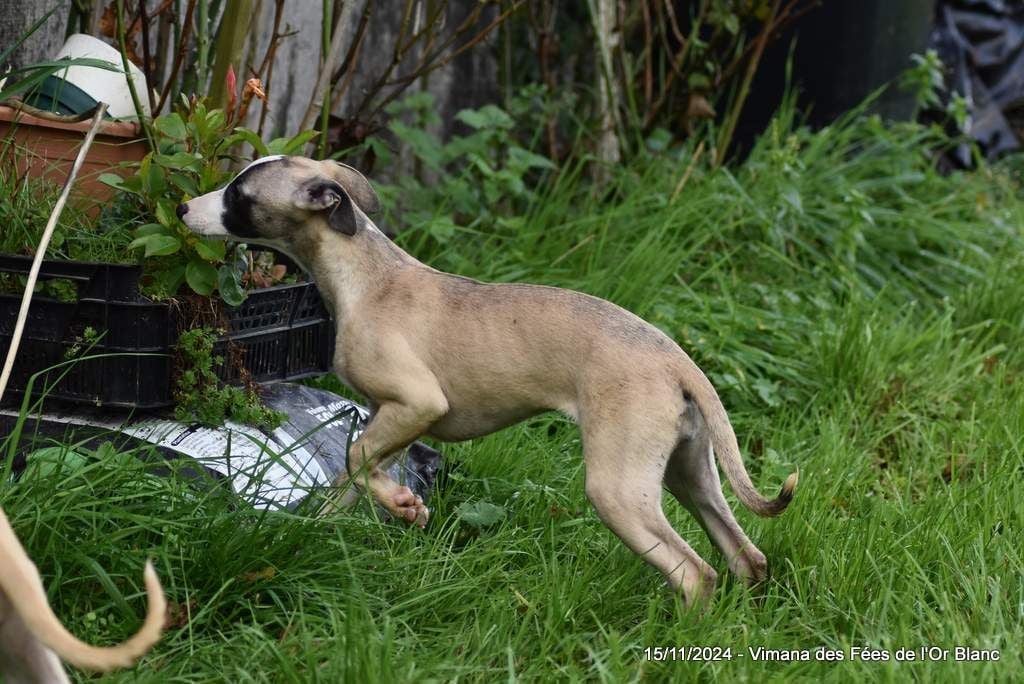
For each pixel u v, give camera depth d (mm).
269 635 2592
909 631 2598
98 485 2646
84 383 2775
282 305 2900
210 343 2777
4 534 2248
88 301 2758
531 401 2715
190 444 2758
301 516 2674
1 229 2826
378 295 2754
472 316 2727
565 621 2629
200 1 2992
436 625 2631
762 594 2723
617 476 2637
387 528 2746
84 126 2900
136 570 2592
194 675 2490
